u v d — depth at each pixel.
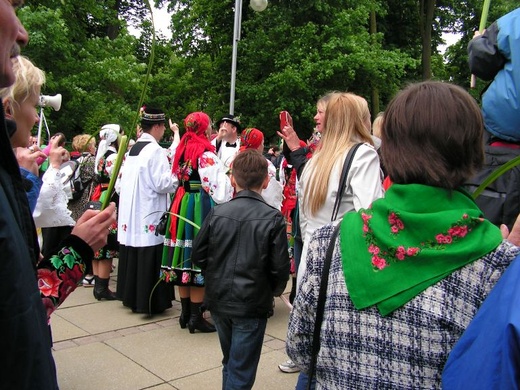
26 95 1.45
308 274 1.21
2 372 0.79
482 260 1.01
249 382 2.54
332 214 2.18
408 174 1.09
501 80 1.77
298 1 15.10
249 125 15.13
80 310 4.60
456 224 1.01
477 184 1.82
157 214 4.34
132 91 12.88
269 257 2.56
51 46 11.41
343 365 1.08
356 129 2.29
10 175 0.91
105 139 5.14
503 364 0.79
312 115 14.00
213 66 17.33
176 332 4.07
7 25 0.86
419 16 18.88
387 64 14.63
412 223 1.03
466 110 1.09
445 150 1.07
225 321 2.61
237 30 7.61
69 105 12.12
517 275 0.86
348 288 1.09
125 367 3.38
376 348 1.04
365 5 15.65
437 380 1.00
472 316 0.99
